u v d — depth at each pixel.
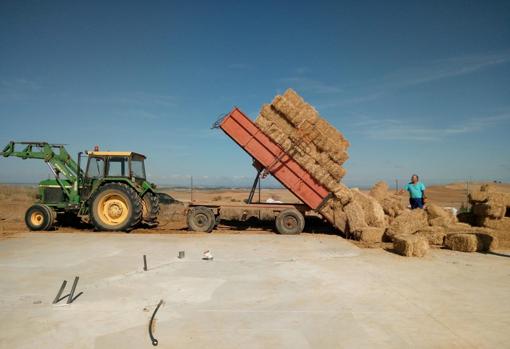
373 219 11.88
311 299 5.67
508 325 4.77
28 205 21.78
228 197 28.02
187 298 5.66
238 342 4.21
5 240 10.49
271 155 12.09
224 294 5.86
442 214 11.95
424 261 8.44
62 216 13.99
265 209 12.47
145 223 13.41
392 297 5.80
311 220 14.58
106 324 4.67
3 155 12.73
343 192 11.72
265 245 10.08
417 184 12.80
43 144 12.87
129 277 6.73
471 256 9.14
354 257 8.74
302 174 12.02
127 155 12.70
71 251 8.96
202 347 4.10
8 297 5.62
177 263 7.84
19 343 4.14
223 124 12.15
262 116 12.05
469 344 4.23
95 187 12.38
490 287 6.41
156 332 4.45
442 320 4.91
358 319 4.91
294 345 4.16
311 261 8.23
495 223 11.41
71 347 4.07
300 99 11.88
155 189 14.10
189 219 12.63
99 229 12.23
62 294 5.77
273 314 5.06
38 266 7.46
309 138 11.85
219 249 9.41
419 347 4.14
